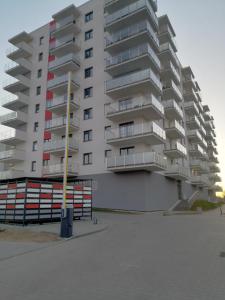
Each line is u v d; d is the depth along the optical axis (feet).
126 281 16.22
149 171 80.84
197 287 14.98
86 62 100.99
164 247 26.17
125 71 89.56
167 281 16.08
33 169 107.45
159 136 78.64
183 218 57.67
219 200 204.85
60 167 91.86
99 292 14.46
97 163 88.12
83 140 93.71
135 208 76.95
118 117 84.12
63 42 109.40
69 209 34.24
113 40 90.12
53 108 98.73
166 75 101.71
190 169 138.31
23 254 25.04
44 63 116.67
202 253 23.35
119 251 24.98
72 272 18.52
